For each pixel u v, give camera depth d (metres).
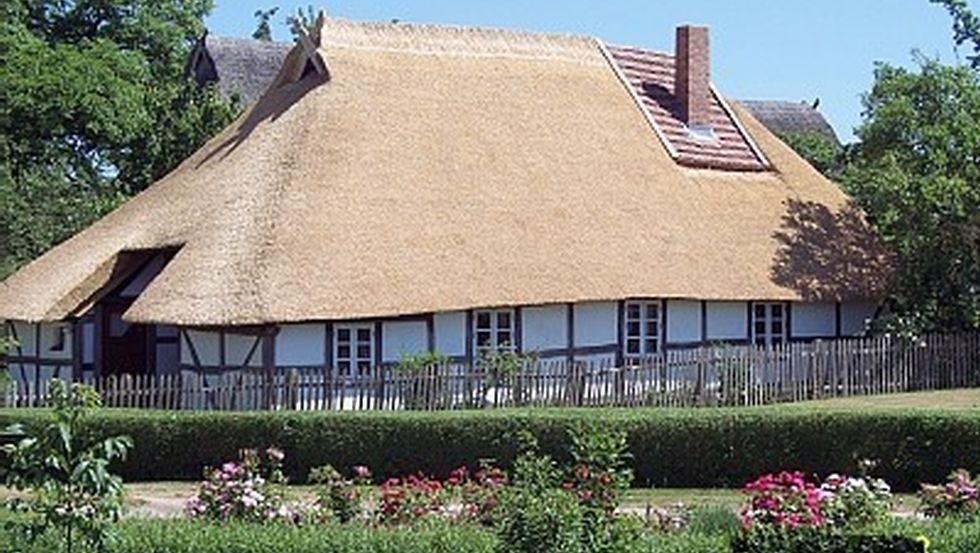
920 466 25.44
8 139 52.94
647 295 37.75
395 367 33.56
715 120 46.53
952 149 41.88
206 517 18.19
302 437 27.17
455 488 19.03
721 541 15.48
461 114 40.22
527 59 43.69
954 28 43.88
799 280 40.94
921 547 14.97
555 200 38.97
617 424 26.08
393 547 15.87
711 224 41.31
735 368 35.78
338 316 33.09
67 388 18.38
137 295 37.22
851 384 37.84
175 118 55.91
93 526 14.91
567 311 37.59
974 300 40.91
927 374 39.34
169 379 32.53
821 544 15.20
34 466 14.76
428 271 34.97
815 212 43.81
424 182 37.38
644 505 23.11
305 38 41.00
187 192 38.03
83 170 56.62
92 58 55.12
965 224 40.91
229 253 34.03
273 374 32.06
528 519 14.70
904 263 41.78
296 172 36.34
